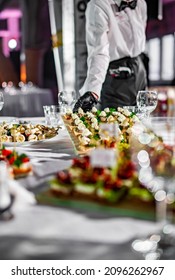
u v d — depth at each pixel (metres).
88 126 1.90
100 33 2.78
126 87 3.01
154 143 1.46
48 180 1.21
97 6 2.82
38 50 9.56
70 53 5.12
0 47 12.56
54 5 5.14
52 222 0.90
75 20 4.23
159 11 4.63
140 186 0.98
